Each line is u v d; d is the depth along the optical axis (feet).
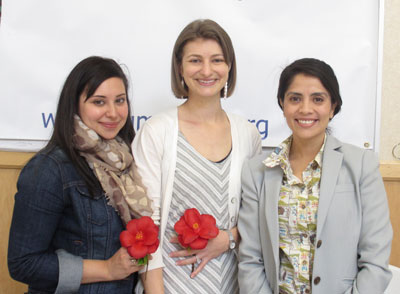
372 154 3.41
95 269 3.23
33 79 5.37
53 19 5.31
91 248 3.31
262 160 3.85
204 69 3.69
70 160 3.31
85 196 3.30
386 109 5.49
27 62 5.35
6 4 5.27
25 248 3.09
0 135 5.43
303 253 3.32
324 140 3.53
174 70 4.06
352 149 3.44
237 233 3.92
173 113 4.02
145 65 5.37
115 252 3.42
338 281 3.16
